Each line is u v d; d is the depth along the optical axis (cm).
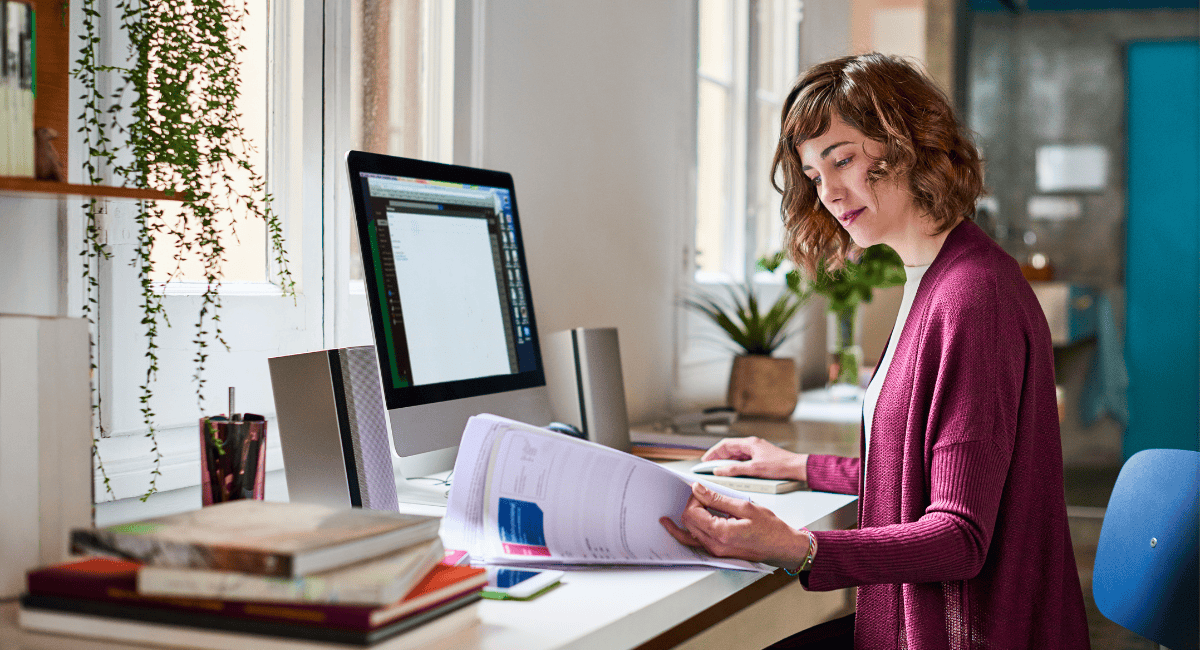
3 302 108
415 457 140
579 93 209
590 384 167
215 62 116
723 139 307
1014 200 442
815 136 129
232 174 139
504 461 105
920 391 115
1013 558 113
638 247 236
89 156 116
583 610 86
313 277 151
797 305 258
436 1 175
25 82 91
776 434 212
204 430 100
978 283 113
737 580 104
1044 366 118
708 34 296
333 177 153
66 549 89
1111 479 421
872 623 124
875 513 121
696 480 109
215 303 131
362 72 175
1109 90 429
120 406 122
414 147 177
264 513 80
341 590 67
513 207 165
